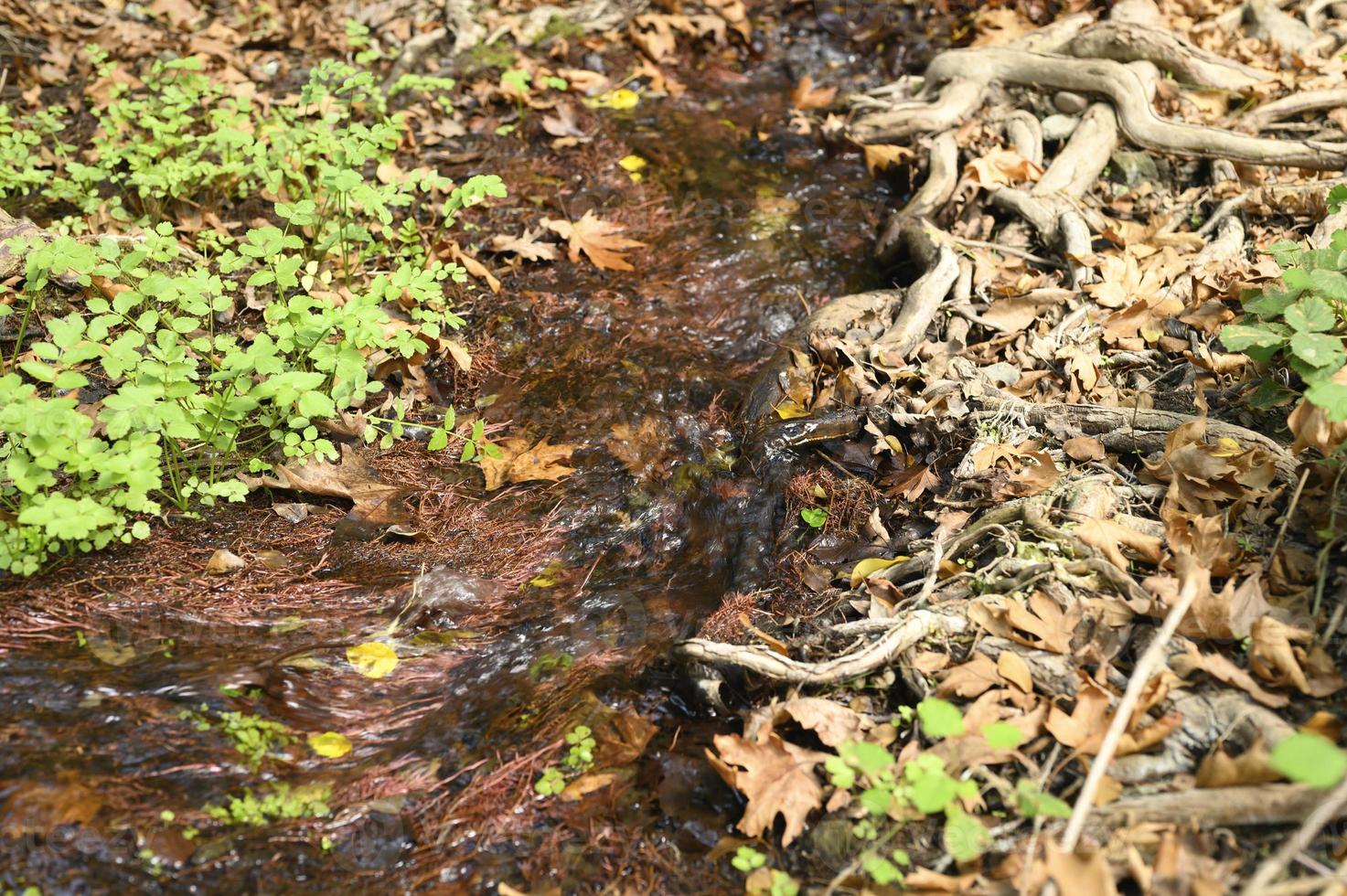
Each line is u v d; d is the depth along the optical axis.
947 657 2.94
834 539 3.54
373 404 4.06
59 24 6.11
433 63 6.11
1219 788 2.44
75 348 3.26
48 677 2.88
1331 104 5.17
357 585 3.37
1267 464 3.23
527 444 3.98
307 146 4.66
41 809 2.53
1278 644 2.69
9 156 4.54
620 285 4.79
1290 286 3.15
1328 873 2.21
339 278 4.48
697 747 2.88
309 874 2.54
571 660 3.17
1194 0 6.10
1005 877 2.38
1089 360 3.92
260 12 6.43
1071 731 2.63
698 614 3.33
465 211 5.11
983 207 5.11
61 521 2.94
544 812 2.72
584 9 6.52
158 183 4.44
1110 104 5.32
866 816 2.60
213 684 2.93
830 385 4.08
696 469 3.86
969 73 5.66
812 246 5.11
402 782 2.79
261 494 3.64
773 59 6.47
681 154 5.66
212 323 4.16
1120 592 2.99
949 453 3.69
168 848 2.52
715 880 2.57
